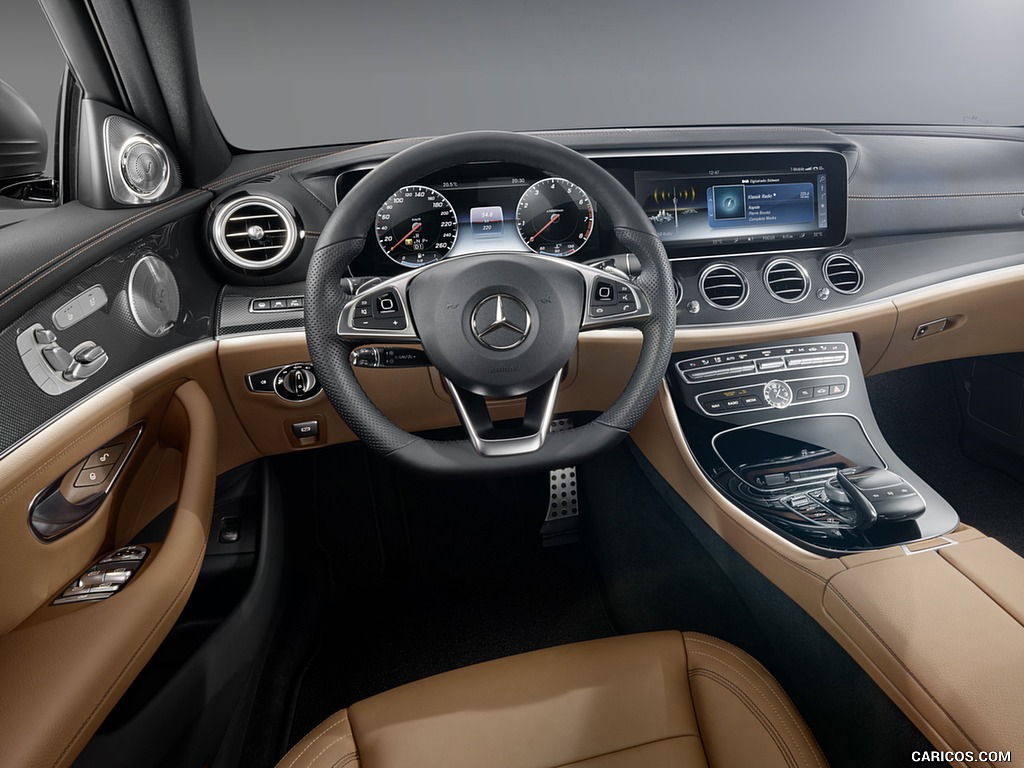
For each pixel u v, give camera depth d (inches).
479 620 63.6
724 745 33.0
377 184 37.4
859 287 59.1
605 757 32.4
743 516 43.7
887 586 34.6
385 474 69.3
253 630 50.7
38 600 31.9
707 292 57.1
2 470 29.2
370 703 35.9
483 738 33.4
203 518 39.6
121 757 34.3
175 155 50.6
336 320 38.0
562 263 39.0
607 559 66.4
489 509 72.1
